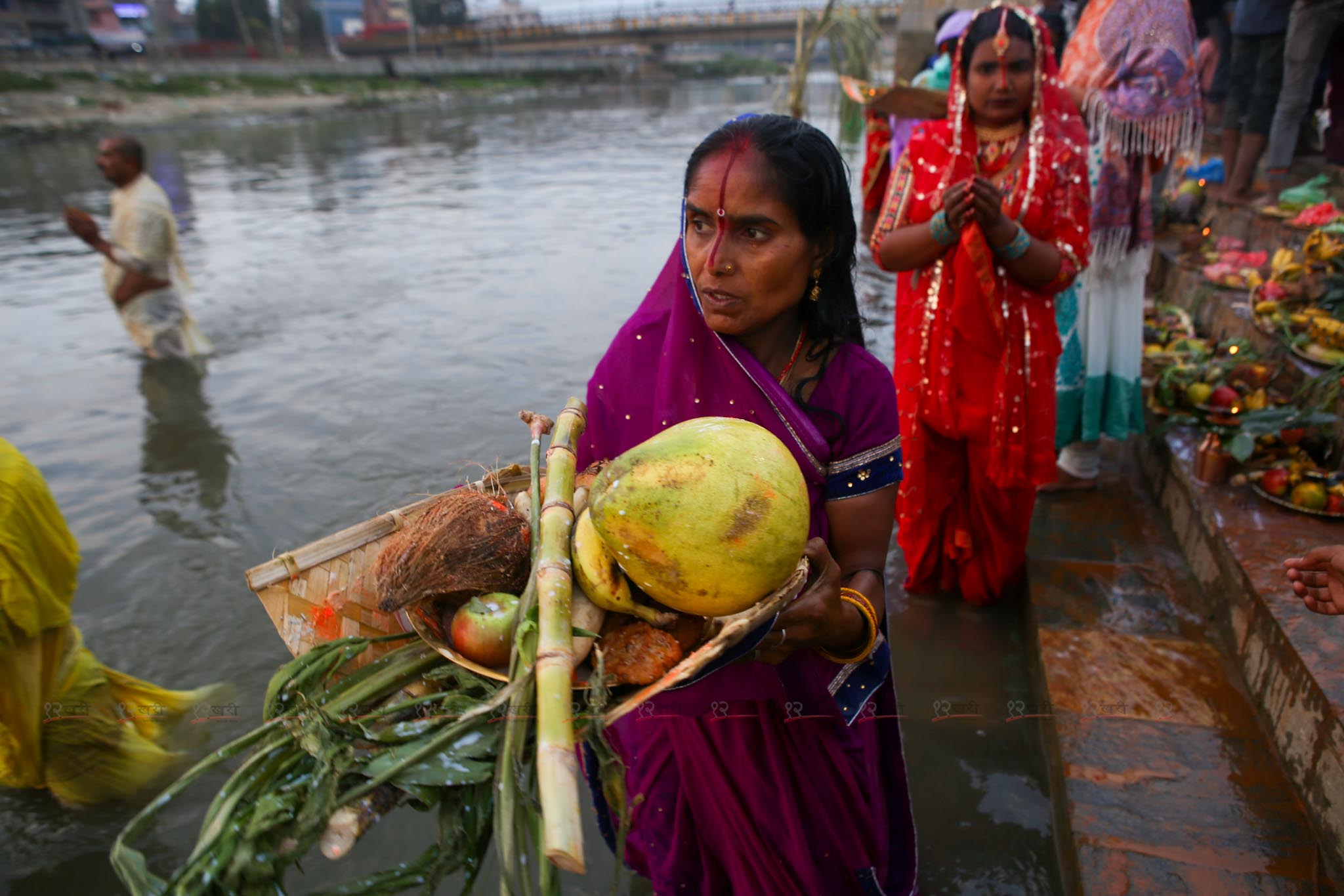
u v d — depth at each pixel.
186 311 6.32
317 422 5.09
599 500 1.22
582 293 7.39
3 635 2.35
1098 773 2.32
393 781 1.24
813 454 1.54
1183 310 5.25
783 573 1.23
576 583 1.31
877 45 10.58
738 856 1.74
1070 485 3.96
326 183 14.30
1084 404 3.73
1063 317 3.60
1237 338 4.24
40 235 10.69
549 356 5.97
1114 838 2.12
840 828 1.72
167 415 5.29
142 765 2.64
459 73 55.19
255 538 3.93
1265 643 2.51
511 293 7.48
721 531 1.19
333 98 41.22
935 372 3.03
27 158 20.72
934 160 3.00
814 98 23.41
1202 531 3.18
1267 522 3.01
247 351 6.30
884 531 1.61
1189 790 2.26
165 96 36.81
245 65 45.03
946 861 2.30
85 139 25.59
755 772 1.64
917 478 3.18
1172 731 2.46
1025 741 2.70
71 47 55.41
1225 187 6.34
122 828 2.51
